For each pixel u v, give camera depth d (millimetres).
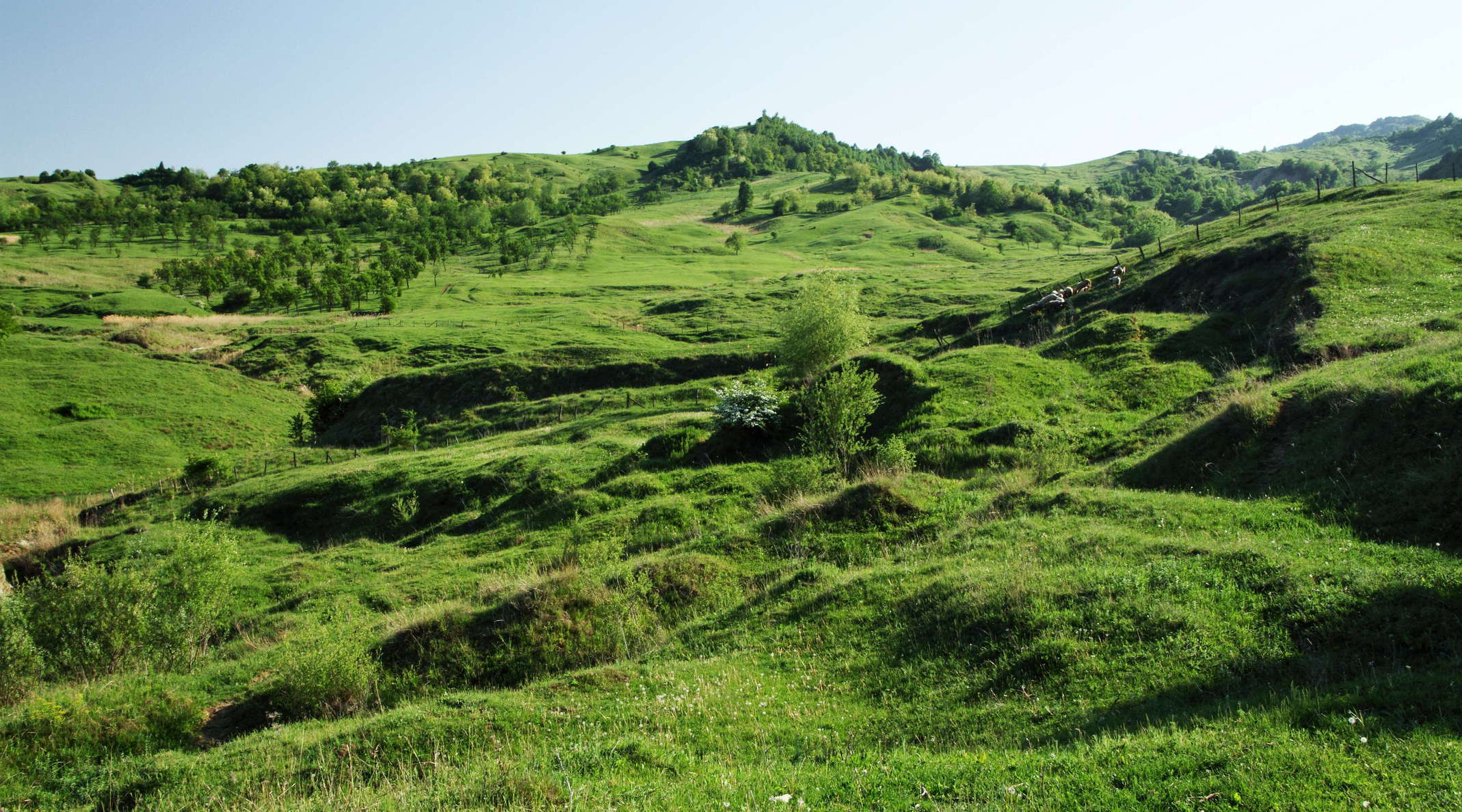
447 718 13086
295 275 135000
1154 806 7398
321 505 40438
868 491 22203
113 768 13219
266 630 24344
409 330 90000
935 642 13461
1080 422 28344
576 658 16953
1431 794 6832
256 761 12719
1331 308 31047
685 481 30656
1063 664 11578
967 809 7770
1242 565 13250
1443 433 15852
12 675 18391
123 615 21047
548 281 128750
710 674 14102
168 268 128125
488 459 41969
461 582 25953
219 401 72312
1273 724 8578
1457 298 30016
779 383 49844
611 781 9656
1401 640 10367
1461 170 155375
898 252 155375
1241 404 20875
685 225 198125
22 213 185625
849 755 10234
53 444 59219
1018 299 55156
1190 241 51906
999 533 18109
